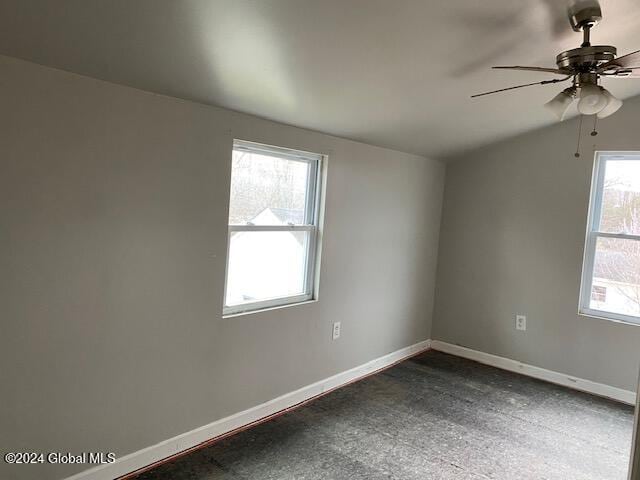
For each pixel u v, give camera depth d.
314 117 2.86
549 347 4.05
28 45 1.71
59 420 2.04
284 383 3.15
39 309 1.93
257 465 2.47
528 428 3.10
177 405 2.51
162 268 2.35
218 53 1.94
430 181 4.43
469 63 2.39
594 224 3.88
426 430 2.98
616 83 3.23
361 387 3.65
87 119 2.01
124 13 1.59
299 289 3.29
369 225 3.75
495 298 4.34
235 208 2.78
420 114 3.11
